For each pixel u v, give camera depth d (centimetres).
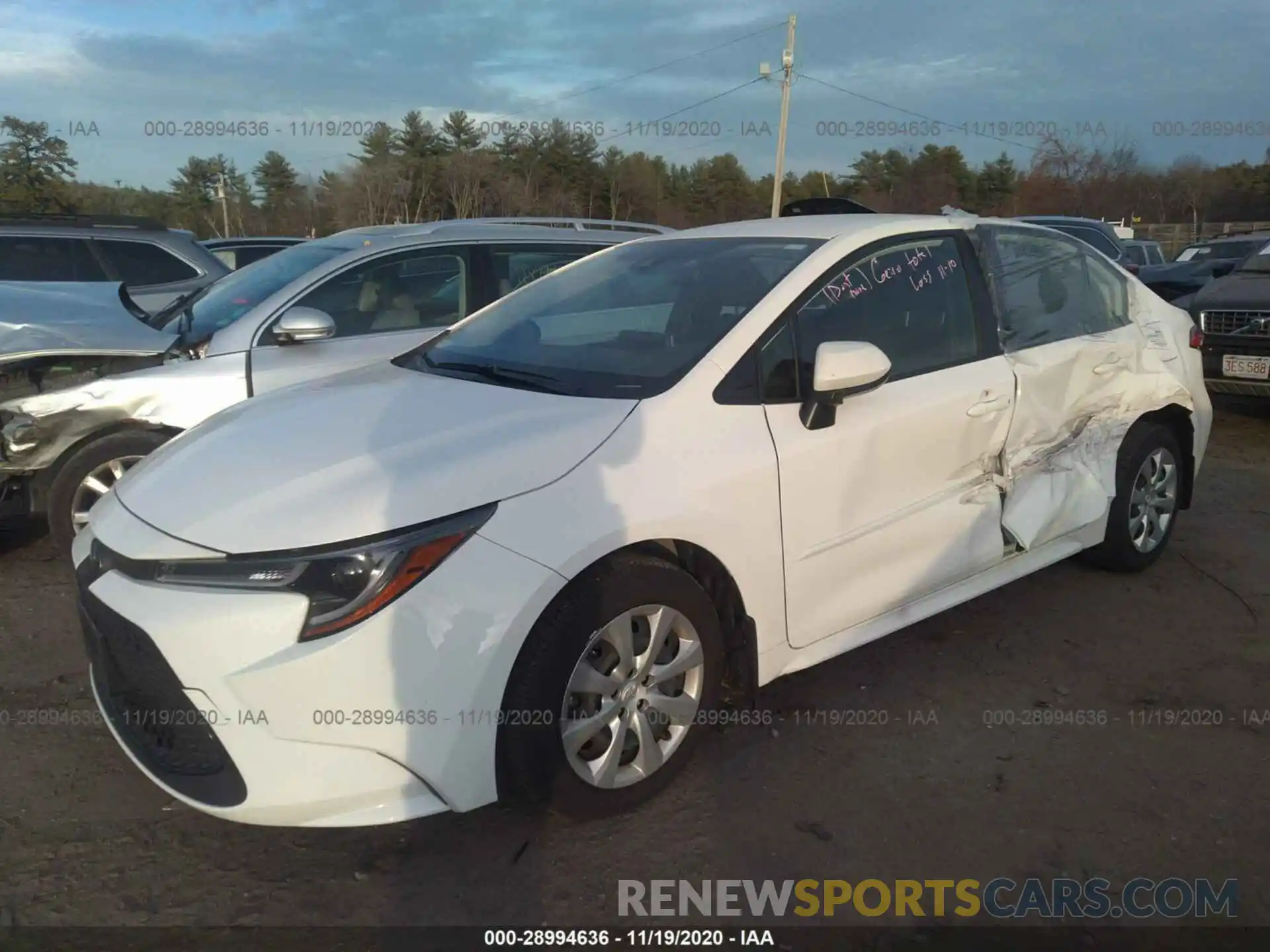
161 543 253
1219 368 782
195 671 236
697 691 291
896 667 379
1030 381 382
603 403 292
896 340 351
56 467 468
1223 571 477
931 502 351
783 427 306
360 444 276
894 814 288
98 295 535
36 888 257
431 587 241
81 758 319
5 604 442
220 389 474
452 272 546
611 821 285
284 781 236
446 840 277
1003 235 407
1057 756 317
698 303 337
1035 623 417
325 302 508
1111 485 432
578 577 262
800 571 310
